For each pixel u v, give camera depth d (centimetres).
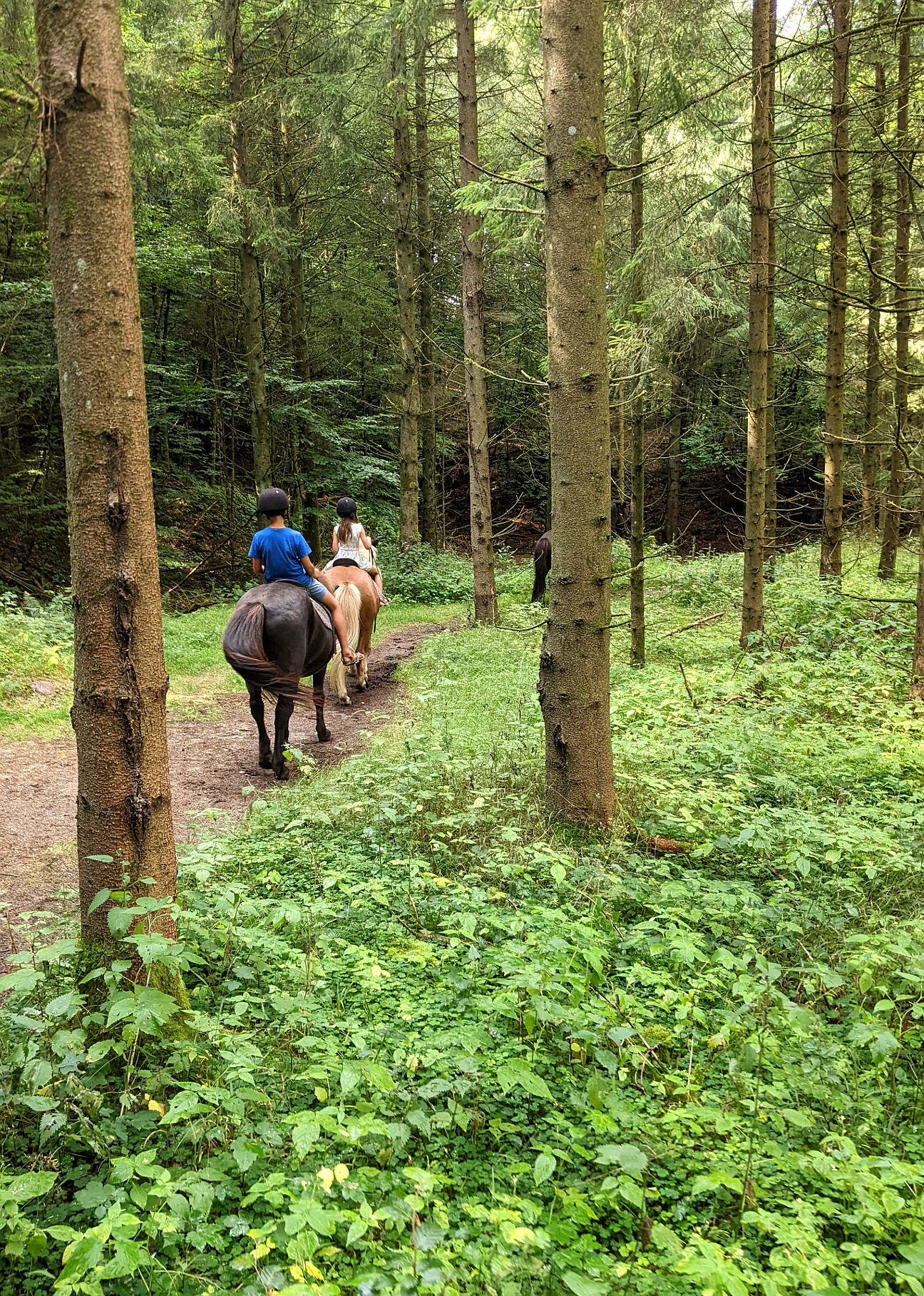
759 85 917
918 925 395
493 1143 289
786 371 2641
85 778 332
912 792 589
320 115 1698
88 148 308
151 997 282
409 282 2242
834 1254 233
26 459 1805
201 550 2234
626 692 838
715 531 3378
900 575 1534
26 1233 221
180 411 2431
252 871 498
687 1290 225
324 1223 214
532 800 573
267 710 1014
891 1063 334
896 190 1376
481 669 1141
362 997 361
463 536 3506
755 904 442
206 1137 268
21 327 1579
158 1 1592
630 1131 286
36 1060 275
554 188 523
